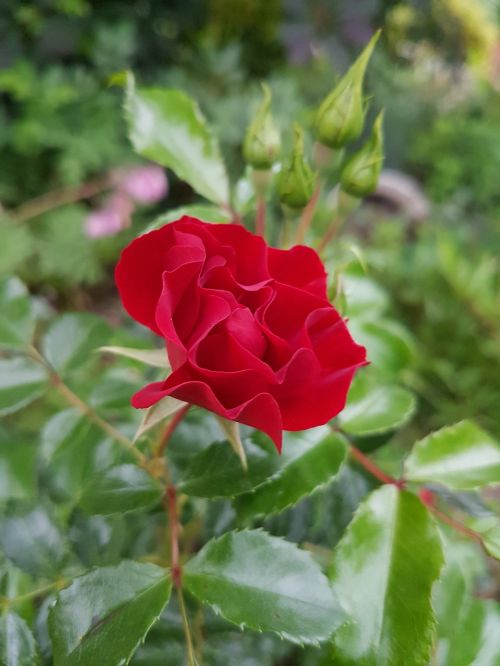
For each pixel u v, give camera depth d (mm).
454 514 212
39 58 624
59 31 607
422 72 848
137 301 110
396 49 746
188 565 112
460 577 146
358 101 135
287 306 104
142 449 147
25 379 150
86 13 631
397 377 172
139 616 105
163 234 104
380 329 174
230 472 123
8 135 569
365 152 138
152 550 167
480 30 803
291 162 132
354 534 118
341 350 103
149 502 122
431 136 802
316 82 702
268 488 123
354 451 136
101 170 598
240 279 110
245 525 120
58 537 130
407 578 113
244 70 709
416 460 130
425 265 479
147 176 571
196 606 138
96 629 104
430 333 456
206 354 99
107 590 108
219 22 695
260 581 107
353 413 140
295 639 100
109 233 547
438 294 462
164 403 108
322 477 124
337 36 526
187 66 650
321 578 106
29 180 591
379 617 110
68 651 102
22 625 117
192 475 125
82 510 125
